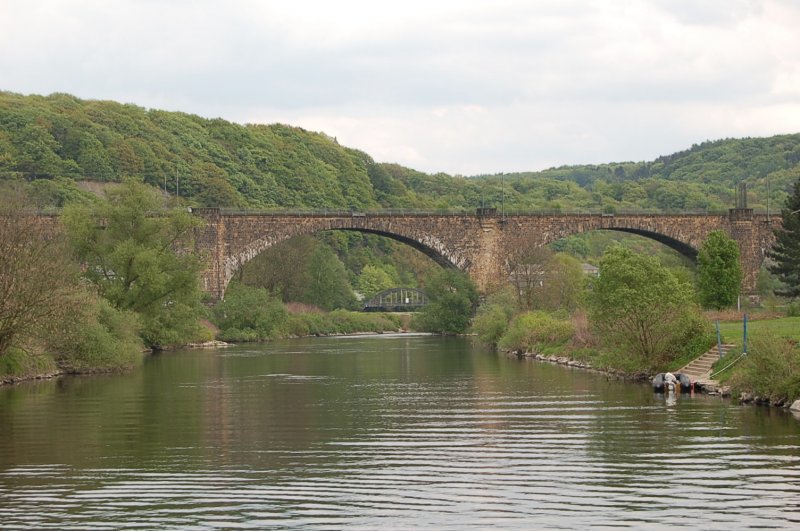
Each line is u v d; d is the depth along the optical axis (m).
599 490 31.55
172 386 64.56
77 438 42.22
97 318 77.75
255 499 30.88
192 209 129.62
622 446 38.84
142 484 33.00
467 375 71.12
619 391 57.62
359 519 28.53
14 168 186.50
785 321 78.38
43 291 64.31
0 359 67.06
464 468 35.12
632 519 28.20
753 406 49.09
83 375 73.69
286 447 39.75
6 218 68.25
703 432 41.41
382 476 33.97
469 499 30.64
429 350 104.00
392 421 46.88
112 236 98.31
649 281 64.81
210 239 130.25
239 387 63.72
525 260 125.69
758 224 148.88
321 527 27.81
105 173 199.12
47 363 72.19
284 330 136.38
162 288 97.25
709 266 99.12
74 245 95.94
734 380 52.62
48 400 56.22
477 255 142.12
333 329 150.25
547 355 87.44
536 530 27.28
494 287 139.38
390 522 28.22
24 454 38.41
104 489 32.31
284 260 162.38
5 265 63.44
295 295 165.25
